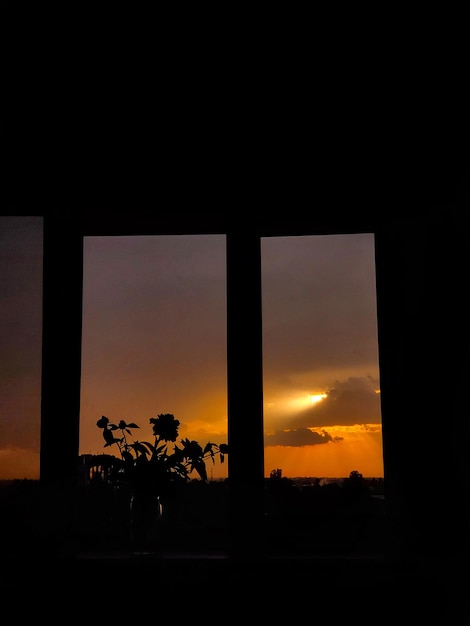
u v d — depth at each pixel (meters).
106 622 2.20
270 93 2.46
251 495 2.37
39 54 2.46
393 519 2.34
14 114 2.48
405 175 2.43
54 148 2.49
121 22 2.44
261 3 2.41
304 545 2.38
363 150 2.45
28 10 2.42
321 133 2.46
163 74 2.47
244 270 2.49
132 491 2.42
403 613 2.16
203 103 2.47
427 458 2.30
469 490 2.21
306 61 2.45
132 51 2.46
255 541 2.34
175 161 2.49
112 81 2.47
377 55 2.42
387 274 2.47
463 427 2.25
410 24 2.39
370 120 2.44
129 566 2.22
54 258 2.54
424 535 2.26
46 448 2.43
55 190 2.49
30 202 2.50
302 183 2.47
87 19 2.44
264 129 2.47
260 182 2.48
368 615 2.17
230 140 2.48
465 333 2.31
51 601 2.21
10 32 2.43
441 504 2.26
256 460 2.39
